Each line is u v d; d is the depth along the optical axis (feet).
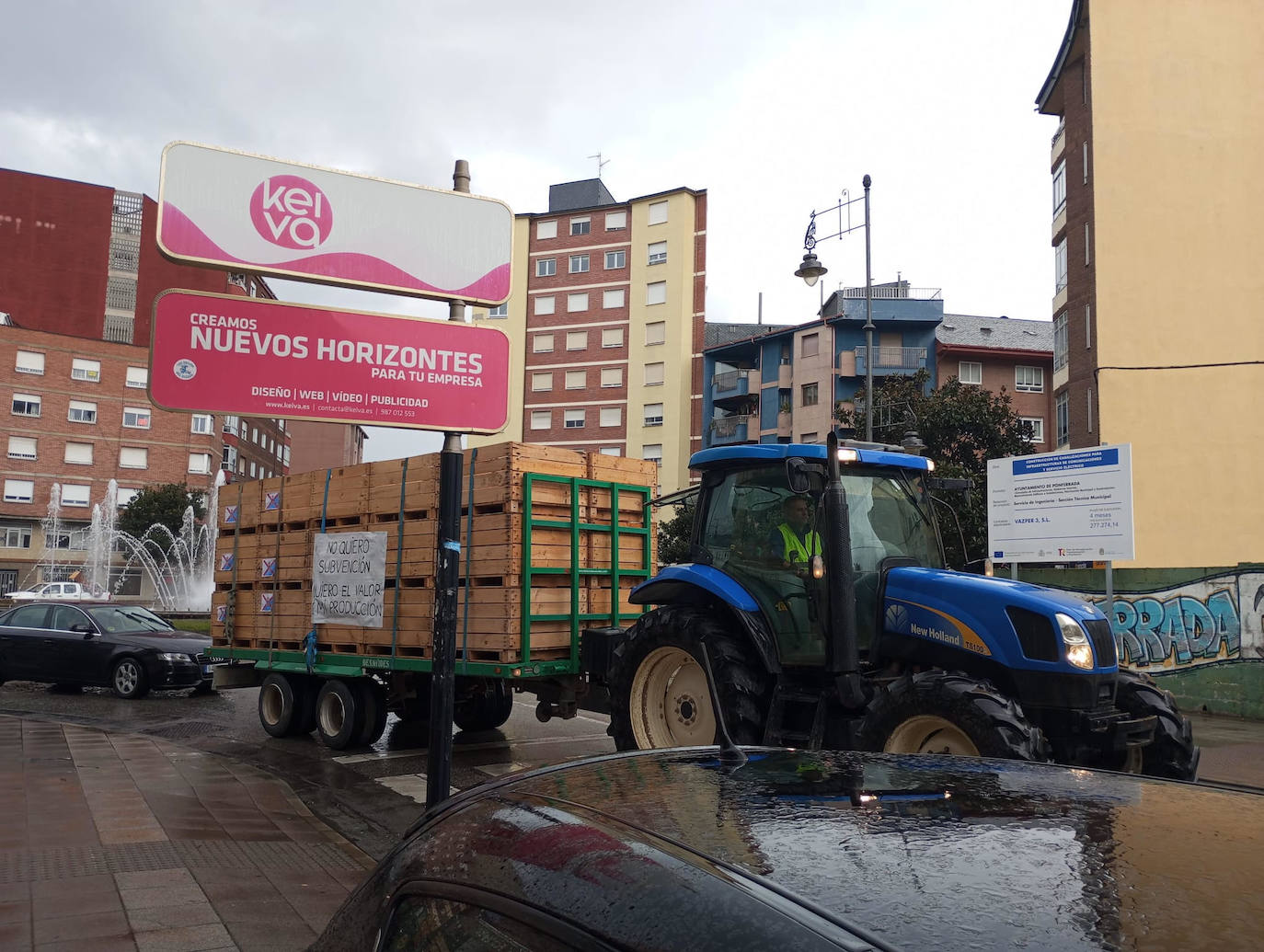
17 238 201.98
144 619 50.19
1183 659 46.80
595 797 5.48
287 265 18.15
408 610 29.53
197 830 20.95
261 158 18.07
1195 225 78.23
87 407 194.90
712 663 21.34
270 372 17.87
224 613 37.88
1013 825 4.75
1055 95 101.19
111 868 17.65
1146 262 78.59
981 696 16.51
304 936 14.56
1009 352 155.33
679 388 182.19
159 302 17.19
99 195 209.87
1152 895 3.81
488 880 4.89
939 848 4.39
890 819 4.86
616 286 191.11
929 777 5.84
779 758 6.52
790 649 21.13
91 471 193.88
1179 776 19.01
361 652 31.68
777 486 22.30
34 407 189.26
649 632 22.88
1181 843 4.50
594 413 190.19
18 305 200.23
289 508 35.14
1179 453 76.59
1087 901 3.74
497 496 27.48
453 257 19.60
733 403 177.17
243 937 14.35
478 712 36.70
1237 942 3.38
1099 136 80.28
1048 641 17.79
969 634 18.85
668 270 186.19
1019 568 54.54
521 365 197.67
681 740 22.57
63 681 47.29
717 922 3.77
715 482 23.88
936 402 90.58
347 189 18.74
